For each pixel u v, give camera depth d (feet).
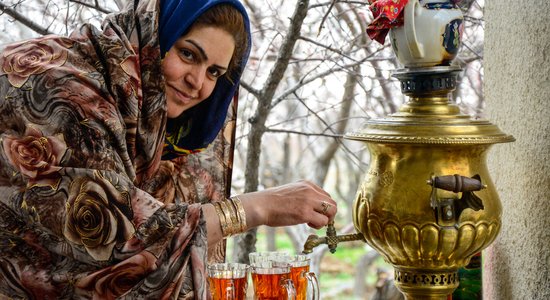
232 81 5.48
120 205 4.49
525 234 5.14
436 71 4.67
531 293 5.04
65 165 4.47
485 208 4.60
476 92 9.48
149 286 4.50
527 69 5.10
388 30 4.85
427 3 4.69
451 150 4.56
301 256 5.27
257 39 10.27
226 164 6.20
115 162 4.57
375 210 4.70
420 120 4.64
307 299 5.26
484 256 6.14
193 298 4.60
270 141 20.48
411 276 4.82
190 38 4.94
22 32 9.25
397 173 4.63
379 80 8.77
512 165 5.38
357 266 18.21
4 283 4.60
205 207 4.93
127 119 4.77
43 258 4.58
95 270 4.51
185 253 4.60
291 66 10.45
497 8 5.65
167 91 5.07
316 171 11.10
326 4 7.41
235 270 4.98
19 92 4.54
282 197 5.05
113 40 4.81
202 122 5.65
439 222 4.52
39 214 4.46
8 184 4.51
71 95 4.53
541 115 4.90
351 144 15.98
